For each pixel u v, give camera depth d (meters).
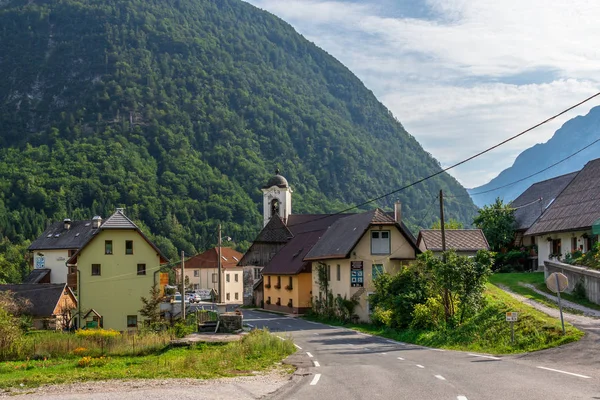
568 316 34.28
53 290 61.91
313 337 40.88
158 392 18.22
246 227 157.88
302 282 65.69
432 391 16.55
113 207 158.38
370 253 53.06
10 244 135.12
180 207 160.12
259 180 189.88
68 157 184.75
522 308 36.75
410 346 33.53
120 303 59.38
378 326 47.03
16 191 165.00
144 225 144.38
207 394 17.50
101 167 179.75
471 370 20.72
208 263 121.00
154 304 50.09
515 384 17.17
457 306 37.59
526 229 65.25
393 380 19.08
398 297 41.25
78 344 36.47
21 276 115.81
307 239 72.56
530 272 57.78
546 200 66.56
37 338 37.94
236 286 120.94
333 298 56.69
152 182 173.88
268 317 62.19
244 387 18.77
